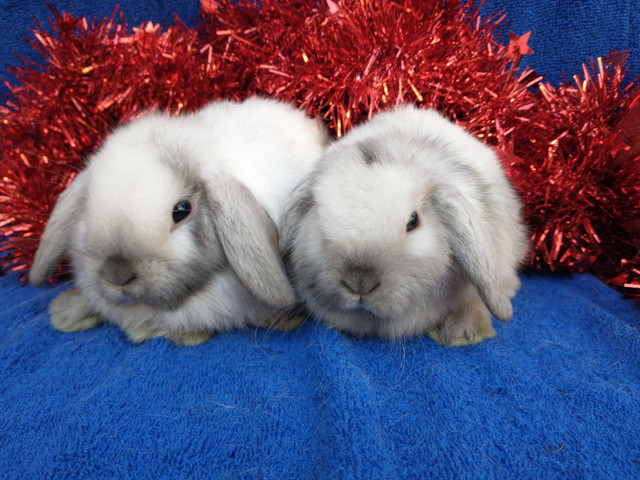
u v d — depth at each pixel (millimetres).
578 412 228
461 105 351
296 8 356
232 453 210
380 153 265
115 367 273
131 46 343
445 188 256
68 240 293
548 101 363
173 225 259
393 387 246
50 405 243
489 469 198
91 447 213
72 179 336
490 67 356
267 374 260
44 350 294
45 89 343
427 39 323
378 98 329
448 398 235
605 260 380
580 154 349
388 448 208
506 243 290
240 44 358
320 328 286
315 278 261
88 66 330
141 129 287
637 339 275
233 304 289
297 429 221
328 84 326
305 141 326
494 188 294
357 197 244
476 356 269
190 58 352
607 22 432
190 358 277
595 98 353
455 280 269
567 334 294
